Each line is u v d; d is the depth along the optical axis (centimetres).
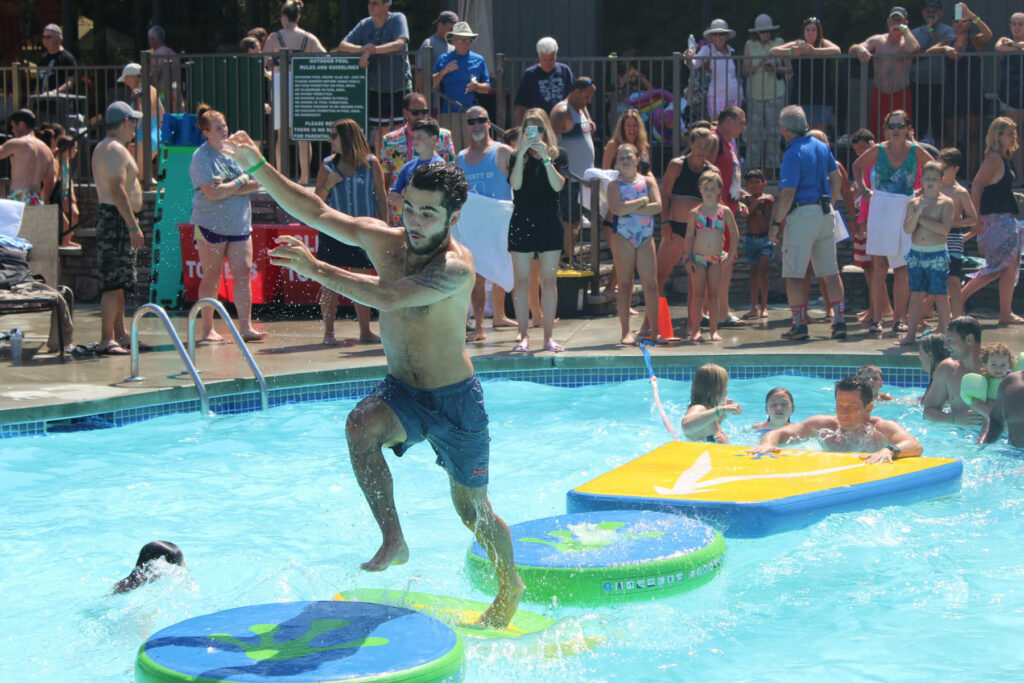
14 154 1295
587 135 1384
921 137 1493
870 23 1673
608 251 1524
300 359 1046
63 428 866
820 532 626
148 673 386
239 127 1434
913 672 453
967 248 1442
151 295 1358
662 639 489
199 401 929
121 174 1041
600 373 1064
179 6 1800
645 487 659
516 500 711
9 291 1036
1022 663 459
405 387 419
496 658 451
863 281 1435
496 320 1249
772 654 475
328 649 403
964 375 833
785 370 1066
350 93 1364
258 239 1348
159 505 695
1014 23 1448
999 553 594
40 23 1817
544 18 1748
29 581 564
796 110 1121
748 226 1288
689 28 1728
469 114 1097
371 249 416
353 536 640
